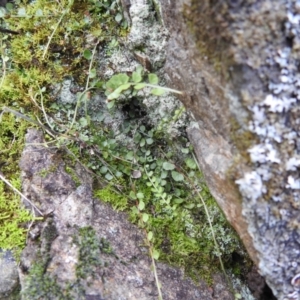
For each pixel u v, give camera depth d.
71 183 0.24
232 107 0.18
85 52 0.26
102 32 0.27
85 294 0.21
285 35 0.17
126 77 0.23
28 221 0.23
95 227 0.23
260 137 0.18
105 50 0.27
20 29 0.28
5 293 0.21
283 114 0.18
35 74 0.27
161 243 0.25
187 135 0.25
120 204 0.25
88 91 0.27
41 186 0.24
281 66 0.17
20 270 0.22
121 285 0.22
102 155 0.26
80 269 0.21
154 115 0.26
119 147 0.27
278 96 0.17
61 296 0.21
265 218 0.18
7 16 0.28
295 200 0.18
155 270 0.23
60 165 0.25
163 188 0.26
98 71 0.27
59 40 0.27
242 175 0.18
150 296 0.22
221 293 0.24
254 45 0.17
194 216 0.26
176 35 0.21
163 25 0.24
